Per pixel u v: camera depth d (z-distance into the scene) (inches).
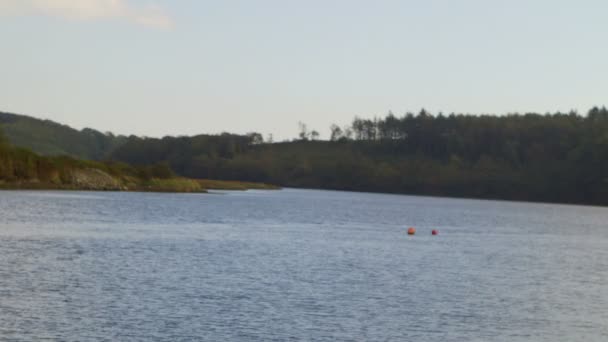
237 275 1942.7
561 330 1446.9
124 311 1443.2
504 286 1967.3
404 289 1831.9
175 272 1951.3
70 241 2600.9
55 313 1405.0
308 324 1397.6
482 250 2989.7
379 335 1342.3
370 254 2615.7
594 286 2041.1
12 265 1935.3
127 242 2662.4
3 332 1259.2
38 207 4269.2
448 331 1397.6
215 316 1430.9
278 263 2229.3
